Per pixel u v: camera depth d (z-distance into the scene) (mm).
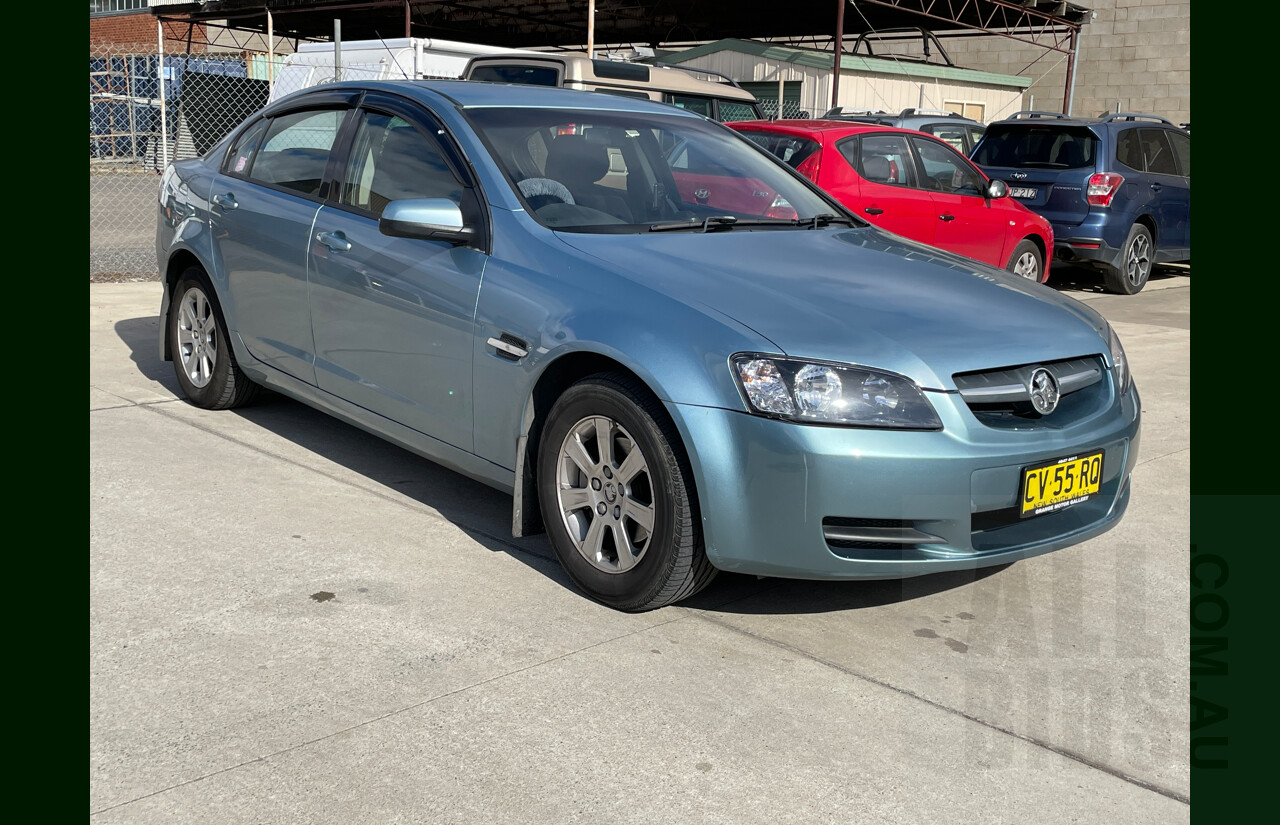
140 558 3504
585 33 27656
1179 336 8531
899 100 21141
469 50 11664
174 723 2576
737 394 2961
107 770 2381
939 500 2967
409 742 2541
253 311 4711
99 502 3969
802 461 2904
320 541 3721
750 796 2393
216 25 26703
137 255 10484
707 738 2613
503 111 4055
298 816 2256
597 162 4016
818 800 2393
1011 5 19906
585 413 3283
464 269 3676
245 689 2742
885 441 2922
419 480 4410
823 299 3248
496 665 2922
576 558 3377
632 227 3762
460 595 3354
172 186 5328
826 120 8398
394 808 2297
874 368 2979
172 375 5922
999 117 23531
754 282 3322
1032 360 3189
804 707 2773
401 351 3922
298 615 3160
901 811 2367
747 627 3229
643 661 2980
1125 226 10797
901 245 4117
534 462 3543
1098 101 25656
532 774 2438
